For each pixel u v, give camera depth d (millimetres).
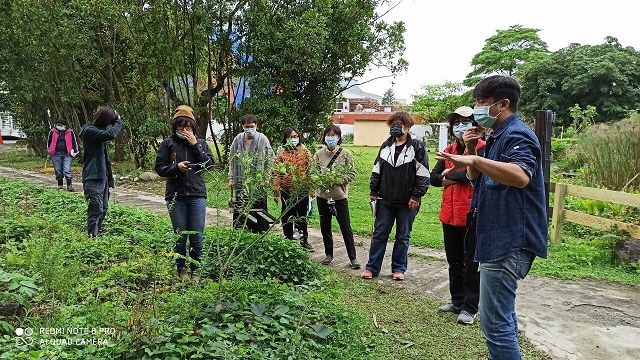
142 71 15016
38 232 5797
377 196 5984
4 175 15258
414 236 8414
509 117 3068
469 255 4523
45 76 16031
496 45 41688
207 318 3576
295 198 4469
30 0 13203
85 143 6367
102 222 6770
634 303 5375
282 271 5215
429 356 3955
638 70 33281
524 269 2971
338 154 6430
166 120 14969
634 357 4066
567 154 14211
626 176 9375
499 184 2955
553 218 8172
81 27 14125
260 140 6309
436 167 4992
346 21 14695
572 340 4379
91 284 4113
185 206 5145
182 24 14078
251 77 14297
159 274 4492
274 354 3268
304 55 13797
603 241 7660
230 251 4836
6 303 3646
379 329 4434
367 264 6062
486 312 3031
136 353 3016
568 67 33750
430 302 5184
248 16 13680
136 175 14812
